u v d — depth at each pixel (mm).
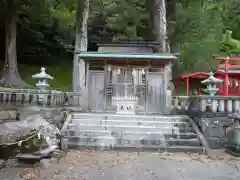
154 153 9633
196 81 19938
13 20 22484
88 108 15633
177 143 10453
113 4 24828
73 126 11555
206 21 23234
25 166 7430
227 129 10695
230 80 18500
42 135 8203
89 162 8102
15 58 22500
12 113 9828
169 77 16625
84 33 20469
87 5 20500
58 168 7367
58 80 26328
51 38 30672
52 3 28156
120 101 13922
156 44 17328
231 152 9688
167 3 24656
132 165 7867
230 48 25734
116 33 25953
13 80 21656
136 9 25391
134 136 10930
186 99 14344
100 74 15961
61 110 12625
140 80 15781
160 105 15664
